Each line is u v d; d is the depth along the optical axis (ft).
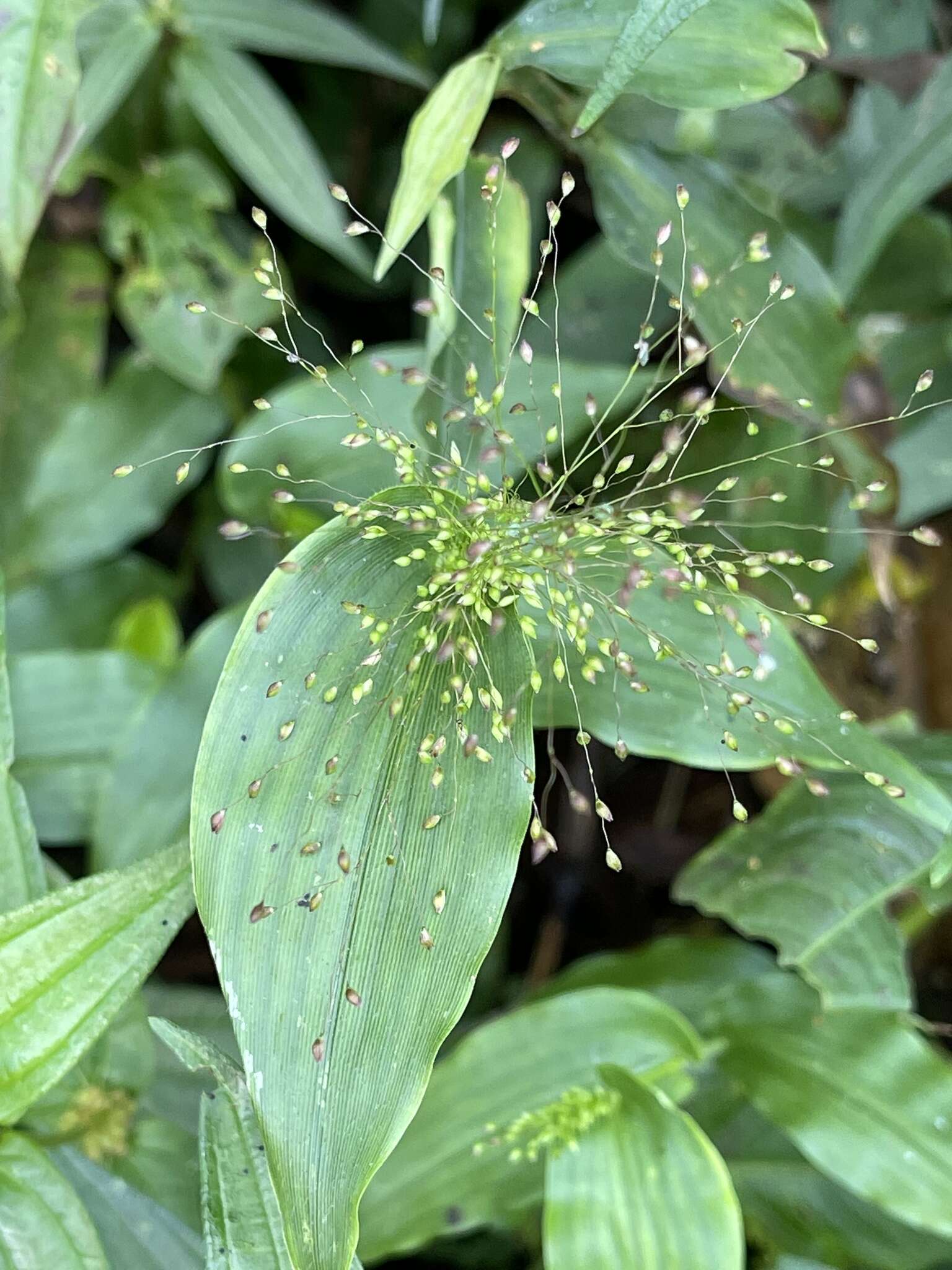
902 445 0.80
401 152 0.99
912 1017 0.67
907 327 0.84
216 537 0.91
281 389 0.90
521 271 0.61
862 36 0.81
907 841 0.65
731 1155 0.74
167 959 0.88
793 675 0.57
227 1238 0.49
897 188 0.69
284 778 0.48
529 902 0.95
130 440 0.86
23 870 0.55
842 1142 0.65
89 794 0.73
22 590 0.85
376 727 0.49
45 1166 0.52
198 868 0.47
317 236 0.78
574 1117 0.59
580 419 0.67
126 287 0.80
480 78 0.58
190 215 0.81
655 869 0.95
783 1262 0.61
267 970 0.47
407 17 0.97
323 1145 0.47
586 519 0.50
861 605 0.88
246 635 0.49
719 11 0.56
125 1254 0.58
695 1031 0.71
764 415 0.76
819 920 0.65
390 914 0.48
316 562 0.50
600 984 0.75
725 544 0.76
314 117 0.99
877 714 0.88
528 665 0.51
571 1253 0.58
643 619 0.58
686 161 0.65
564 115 0.65
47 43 0.58
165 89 0.81
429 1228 0.64
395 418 0.69
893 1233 0.72
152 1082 0.65
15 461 0.86
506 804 0.49
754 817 0.95
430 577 0.51
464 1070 0.65
